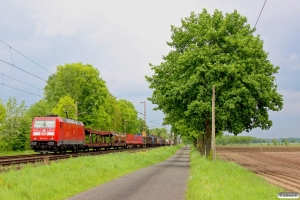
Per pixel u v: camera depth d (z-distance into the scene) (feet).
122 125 357.61
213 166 89.45
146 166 116.88
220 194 45.93
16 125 199.31
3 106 185.88
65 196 48.55
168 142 592.19
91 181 64.75
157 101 125.80
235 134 122.93
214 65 107.65
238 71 108.58
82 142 167.43
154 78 128.67
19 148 201.57
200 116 116.98
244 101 110.22
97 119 234.58
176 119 127.95
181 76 113.19
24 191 44.73
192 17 132.98
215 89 109.50
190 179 70.49
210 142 126.21
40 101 226.99
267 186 67.10
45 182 52.60
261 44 120.16
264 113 120.06
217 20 120.16
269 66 122.72
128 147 295.69
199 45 117.60
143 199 46.75
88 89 236.63
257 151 376.07
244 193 48.29
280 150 406.62
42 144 134.21
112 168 87.40
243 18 121.80
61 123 139.54
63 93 225.56
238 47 111.34
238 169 93.91
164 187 60.18
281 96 119.14
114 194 50.90
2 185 46.14
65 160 82.23
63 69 239.71
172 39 131.54
